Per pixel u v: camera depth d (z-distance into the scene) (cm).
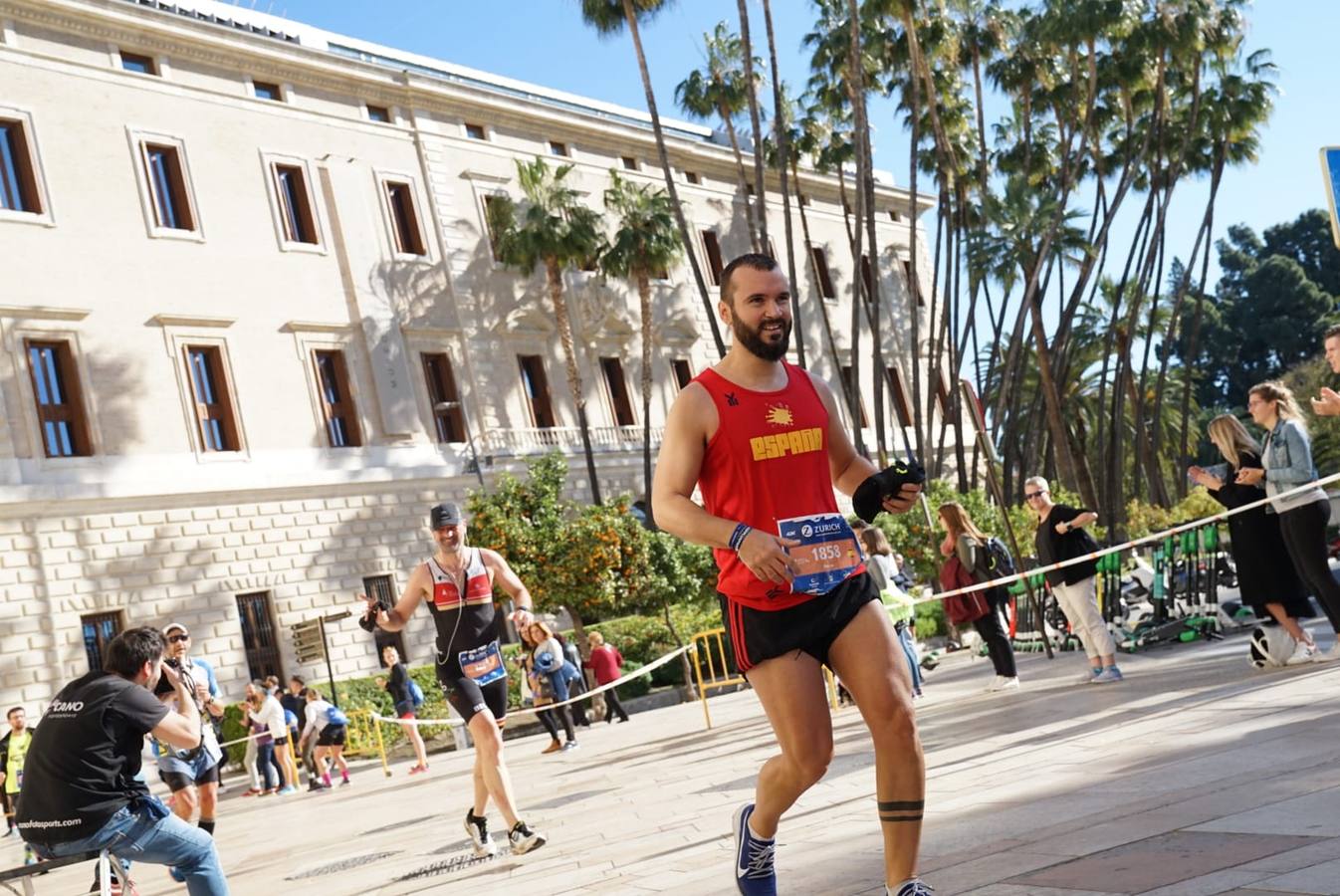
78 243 2769
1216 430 902
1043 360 4219
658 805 766
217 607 2811
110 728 471
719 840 556
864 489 322
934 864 398
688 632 3016
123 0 2958
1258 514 876
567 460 3675
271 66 3284
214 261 3019
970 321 4472
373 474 3175
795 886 409
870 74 4269
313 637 2762
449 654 663
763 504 327
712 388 334
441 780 1609
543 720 1686
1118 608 1366
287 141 3272
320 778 1931
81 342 2733
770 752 995
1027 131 4644
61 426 2694
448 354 3525
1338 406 774
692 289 4434
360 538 3133
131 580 2678
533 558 2780
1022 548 3394
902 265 5578
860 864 425
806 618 317
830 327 4956
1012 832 432
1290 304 8256
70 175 2791
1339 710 605
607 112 4697
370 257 3378
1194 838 363
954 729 877
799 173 5122
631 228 3750
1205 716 682
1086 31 4062
